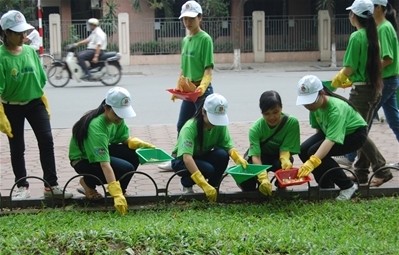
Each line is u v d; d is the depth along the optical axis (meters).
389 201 5.84
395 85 6.92
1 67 5.84
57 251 4.32
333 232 4.93
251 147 6.03
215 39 26.17
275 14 28.25
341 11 28.06
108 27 25.97
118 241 4.46
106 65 17.36
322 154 5.71
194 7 6.96
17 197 6.12
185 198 6.02
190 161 5.82
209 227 4.81
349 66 6.43
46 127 6.07
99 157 5.68
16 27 5.84
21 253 4.32
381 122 10.41
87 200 6.00
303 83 5.80
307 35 26.59
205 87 6.84
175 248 4.31
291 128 5.97
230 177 7.21
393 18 7.09
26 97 5.98
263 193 5.77
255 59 26.12
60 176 7.37
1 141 9.65
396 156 8.06
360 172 6.46
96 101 14.12
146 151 6.09
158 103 13.63
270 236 4.60
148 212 5.70
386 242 4.71
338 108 5.82
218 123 5.73
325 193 6.04
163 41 26.16
